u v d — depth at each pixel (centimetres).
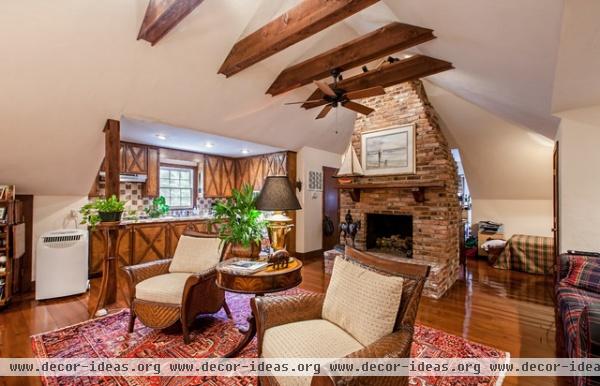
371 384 106
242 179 658
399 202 418
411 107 411
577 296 208
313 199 578
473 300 338
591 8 127
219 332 251
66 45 229
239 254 243
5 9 192
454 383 186
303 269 477
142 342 232
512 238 492
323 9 219
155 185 521
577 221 254
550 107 251
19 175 323
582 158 251
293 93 410
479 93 303
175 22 224
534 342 238
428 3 175
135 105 311
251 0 251
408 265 159
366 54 276
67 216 389
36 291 319
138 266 266
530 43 165
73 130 301
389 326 139
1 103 243
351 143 475
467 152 517
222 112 381
